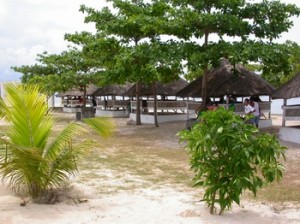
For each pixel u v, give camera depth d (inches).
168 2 729.0
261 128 788.0
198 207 275.7
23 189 299.6
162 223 241.9
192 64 598.5
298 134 619.5
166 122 998.4
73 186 327.6
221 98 839.1
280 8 634.8
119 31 746.8
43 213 253.4
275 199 301.0
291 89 601.3
